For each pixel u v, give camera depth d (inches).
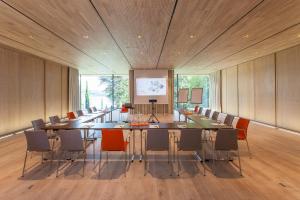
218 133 155.0
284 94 326.3
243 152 211.3
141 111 559.2
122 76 784.9
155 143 160.4
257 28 215.8
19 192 131.0
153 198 123.0
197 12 174.7
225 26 209.8
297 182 142.9
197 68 550.9
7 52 294.2
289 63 313.3
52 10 167.2
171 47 301.6
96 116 284.0
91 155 206.2
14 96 308.3
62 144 158.6
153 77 551.5
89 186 139.0
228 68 540.7
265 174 156.6
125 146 164.1
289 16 183.8
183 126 182.9
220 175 155.7
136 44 281.4
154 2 155.9
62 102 471.2
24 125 331.0
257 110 405.1
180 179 149.3
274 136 285.6
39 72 377.1
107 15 179.0
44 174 159.6
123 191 131.8
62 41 262.4
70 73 505.7
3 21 190.5
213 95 647.8
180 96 514.0
